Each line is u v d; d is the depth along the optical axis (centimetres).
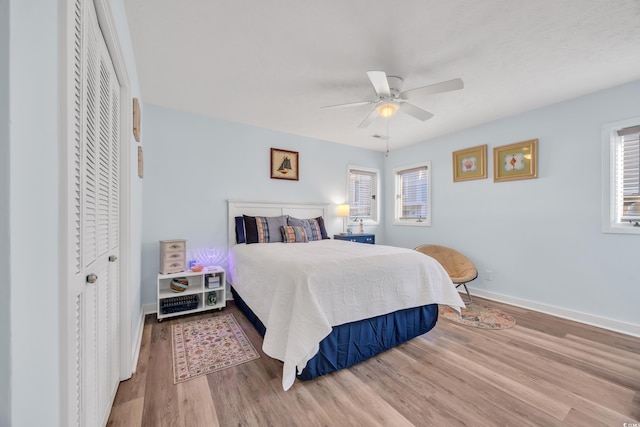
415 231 433
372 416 137
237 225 328
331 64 208
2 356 45
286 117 322
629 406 144
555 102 275
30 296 53
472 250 354
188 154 308
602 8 149
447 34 172
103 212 120
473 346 213
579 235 262
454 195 376
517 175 307
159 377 167
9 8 47
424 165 418
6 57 47
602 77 225
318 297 167
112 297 141
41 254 58
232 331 236
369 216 482
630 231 233
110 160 133
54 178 64
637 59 199
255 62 206
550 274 282
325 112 305
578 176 263
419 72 217
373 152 478
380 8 151
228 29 169
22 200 50
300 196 396
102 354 120
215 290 288
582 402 148
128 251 163
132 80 185
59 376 66
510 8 150
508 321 263
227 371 175
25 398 51
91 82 99
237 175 342
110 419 132
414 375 173
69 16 69
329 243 311
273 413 138
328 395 153
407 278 212
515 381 167
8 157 47
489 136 335
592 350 206
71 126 71
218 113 310
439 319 269
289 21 162
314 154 411
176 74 224
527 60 201
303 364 156
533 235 296
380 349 199
